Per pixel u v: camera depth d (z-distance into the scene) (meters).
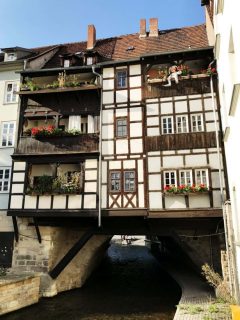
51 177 13.42
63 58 15.61
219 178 11.98
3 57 18.02
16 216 13.47
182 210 12.00
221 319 8.34
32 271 13.33
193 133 12.62
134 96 13.78
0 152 15.30
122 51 16.16
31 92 14.34
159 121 13.13
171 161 12.58
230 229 9.64
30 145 13.96
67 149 13.62
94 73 14.41
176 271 17.52
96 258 16.77
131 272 18.64
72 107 14.28
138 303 12.22
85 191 13.03
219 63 10.77
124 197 12.69
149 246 30.73
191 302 10.41
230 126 8.01
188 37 16.02
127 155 13.13
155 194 12.40
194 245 13.10
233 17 6.07
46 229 13.69
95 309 11.52
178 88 13.27
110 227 13.38
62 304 12.16
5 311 10.83
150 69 14.52
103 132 13.64
